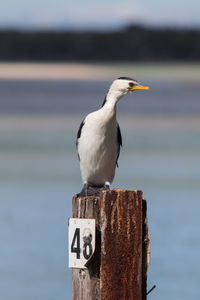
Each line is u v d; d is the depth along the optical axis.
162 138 38.31
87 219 6.18
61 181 24.52
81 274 6.26
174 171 26.81
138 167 27.89
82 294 6.26
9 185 23.75
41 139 37.16
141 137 38.59
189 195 21.88
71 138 37.66
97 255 6.18
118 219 6.11
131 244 6.12
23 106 62.12
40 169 27.25
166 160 29.95
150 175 25.88
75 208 6.28
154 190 22.97
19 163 28.83
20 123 46.00
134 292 6.12
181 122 48.00
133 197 6.11
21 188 23.16
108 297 6.09
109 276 6.10
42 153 31.98
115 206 6.10
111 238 6.10
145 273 6.21
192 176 25.47
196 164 28.69
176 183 24.09
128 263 6.12
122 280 6.11
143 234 6.22
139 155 31.62
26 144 35.03
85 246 6.18
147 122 47.59
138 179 25.03
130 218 6.12
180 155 31.56
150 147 34.44
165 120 49.44
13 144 35.09
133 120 49.12
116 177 25.55
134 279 6.12
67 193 22.30
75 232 6.25
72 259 6.28
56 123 46.28
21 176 25.62
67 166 28.09
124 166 28.28
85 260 6.17
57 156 30.98
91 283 6.21
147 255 6.21
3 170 26.97
